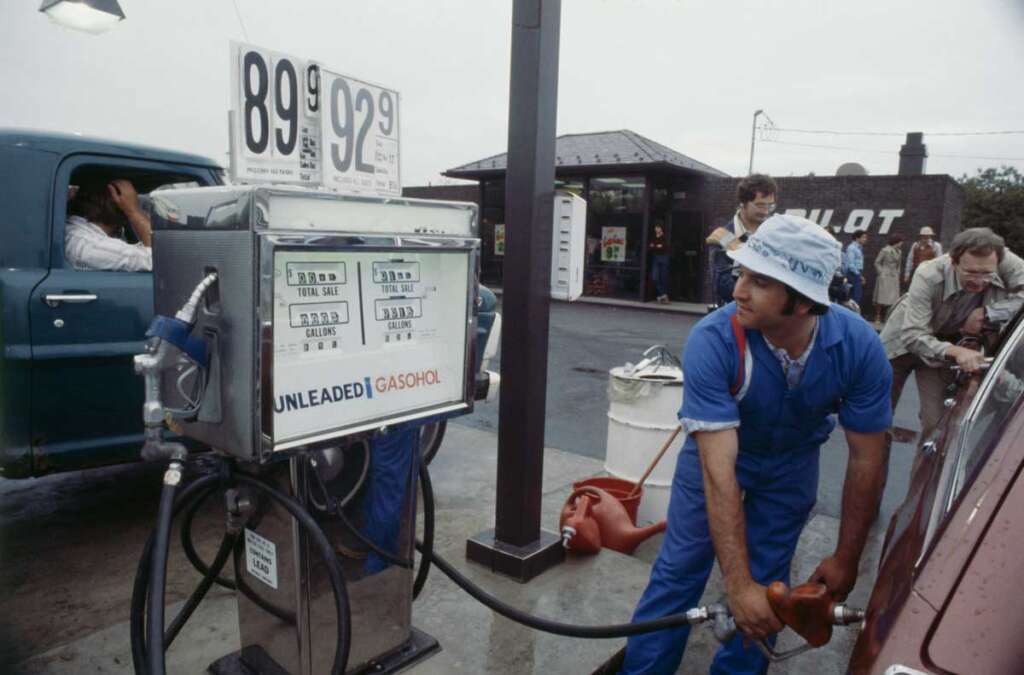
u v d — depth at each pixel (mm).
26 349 3070
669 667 2252
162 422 1819
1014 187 35000
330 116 2471
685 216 17641
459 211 2221
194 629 2656
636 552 3631
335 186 2520
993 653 979
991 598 1026
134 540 3559
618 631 2035
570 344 10594
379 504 2252
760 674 2289
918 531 1367
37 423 3141
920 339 3619
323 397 1933
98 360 3273
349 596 2217
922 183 15328
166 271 1982
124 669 2438
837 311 1989
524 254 2930
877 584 1378
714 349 1941
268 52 2256
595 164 17422
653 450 3818
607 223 18078
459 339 2291
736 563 1764
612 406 4004
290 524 2035
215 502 4055
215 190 1794
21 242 3162
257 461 1782
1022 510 1098
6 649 2572
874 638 1102
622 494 3701
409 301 2131
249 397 1765
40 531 3648
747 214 3844
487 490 4230
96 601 2951
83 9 4566
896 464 5195
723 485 1826
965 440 1586
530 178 2889
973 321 3510
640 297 17438
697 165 19391
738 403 2016
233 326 1782
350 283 1974
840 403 2023
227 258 1776
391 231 2027
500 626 2721
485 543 3178
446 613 2801
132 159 3576
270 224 1744
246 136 2205
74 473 4527
